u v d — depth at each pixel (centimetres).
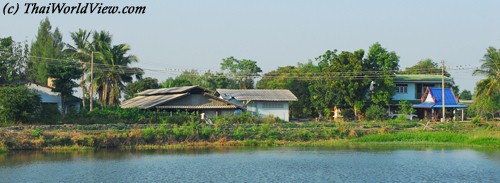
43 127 5988
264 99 8562
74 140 5575
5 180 3888
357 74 8662
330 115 9056
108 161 4784
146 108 7500
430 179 3981
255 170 4359
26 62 8450
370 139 6391
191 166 4538
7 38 7962
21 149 5412
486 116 8794
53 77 7119
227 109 8100
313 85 9300
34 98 6394
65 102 7794
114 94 10006
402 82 9375
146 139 5881
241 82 12556
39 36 11038
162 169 4381
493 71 8562
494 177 4053
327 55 10281
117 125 6331
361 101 8700
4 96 6184
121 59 10006
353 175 4144
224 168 4441
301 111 9725
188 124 6700
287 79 10050
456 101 8788
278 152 5497
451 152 5481
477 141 6103
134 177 4028
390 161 4853
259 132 6412
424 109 9150
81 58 9981
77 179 3947
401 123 7356
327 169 4422
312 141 6381
